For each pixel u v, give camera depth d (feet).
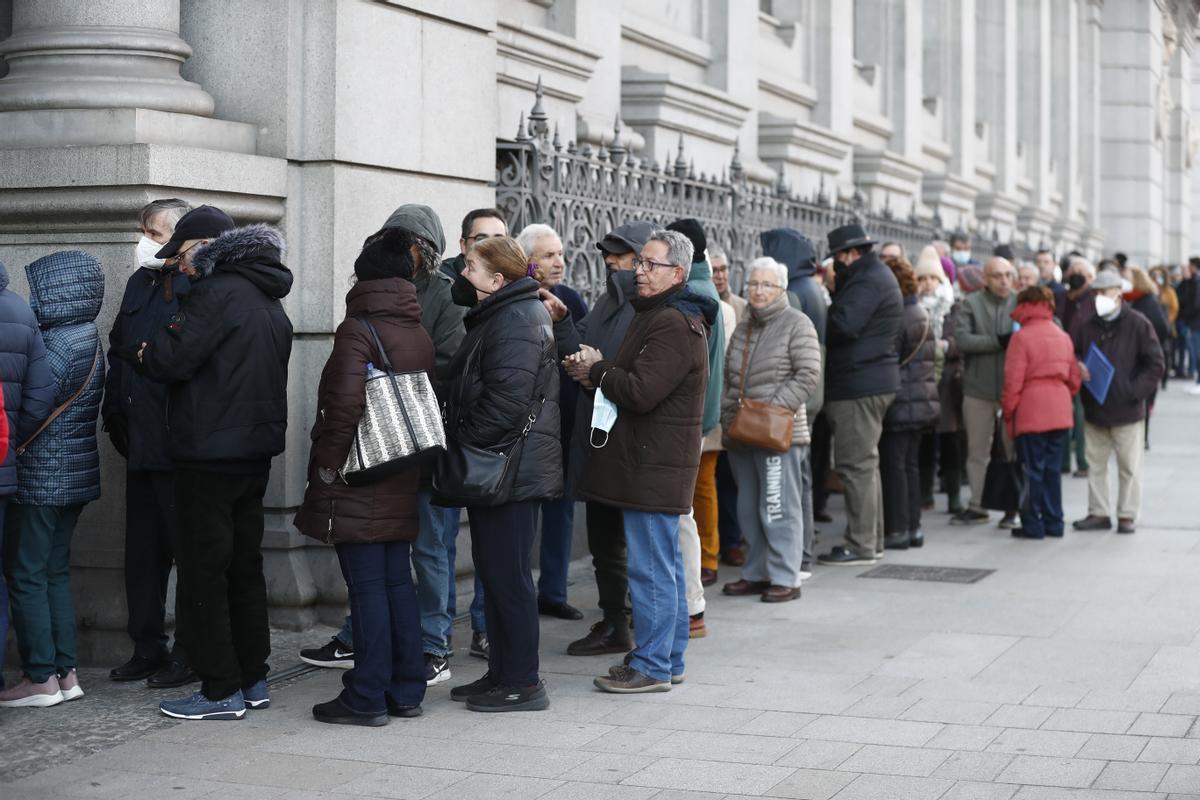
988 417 36.14
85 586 22.43
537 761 17.58
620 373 20.04
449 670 22.20
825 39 54.34
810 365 26.40
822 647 23.35
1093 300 36.47
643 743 18.30
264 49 24.45
